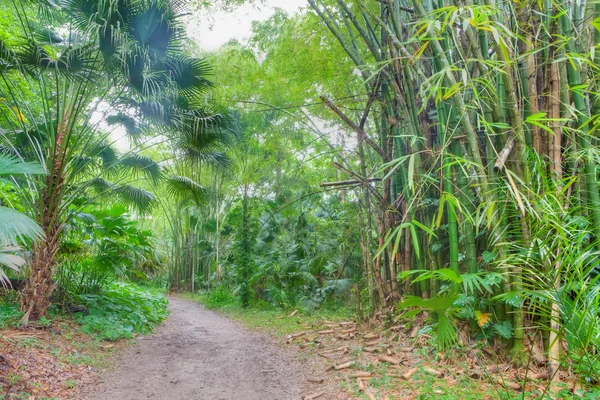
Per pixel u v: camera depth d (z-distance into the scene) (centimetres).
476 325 359
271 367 426
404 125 477
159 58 504
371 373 355
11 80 561
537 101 340
